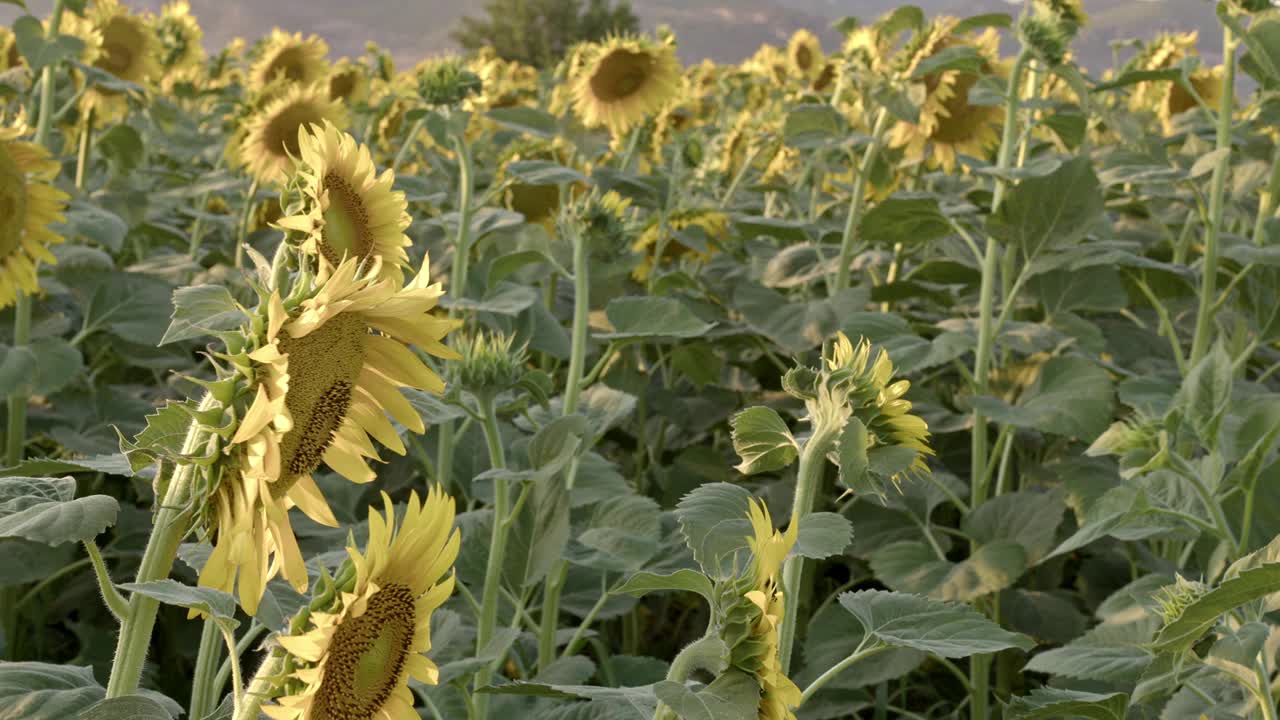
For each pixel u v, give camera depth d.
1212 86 6.84
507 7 56.69
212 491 1.25
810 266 5.07
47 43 4.50
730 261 6.30
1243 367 4.83
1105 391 3.77
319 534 3.48
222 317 1.47
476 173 7.02
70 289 4.57
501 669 3.96
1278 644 2.14
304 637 1.24
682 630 4.90
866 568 4.31
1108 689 3.19
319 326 1.34
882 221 4.48
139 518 4.25
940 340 4.14
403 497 4.41
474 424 4.23
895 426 1.92
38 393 3.94
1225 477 2.82
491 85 4.45
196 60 8.69
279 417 1.17
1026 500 3.82
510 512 3.15
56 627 4.63
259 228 6.20
